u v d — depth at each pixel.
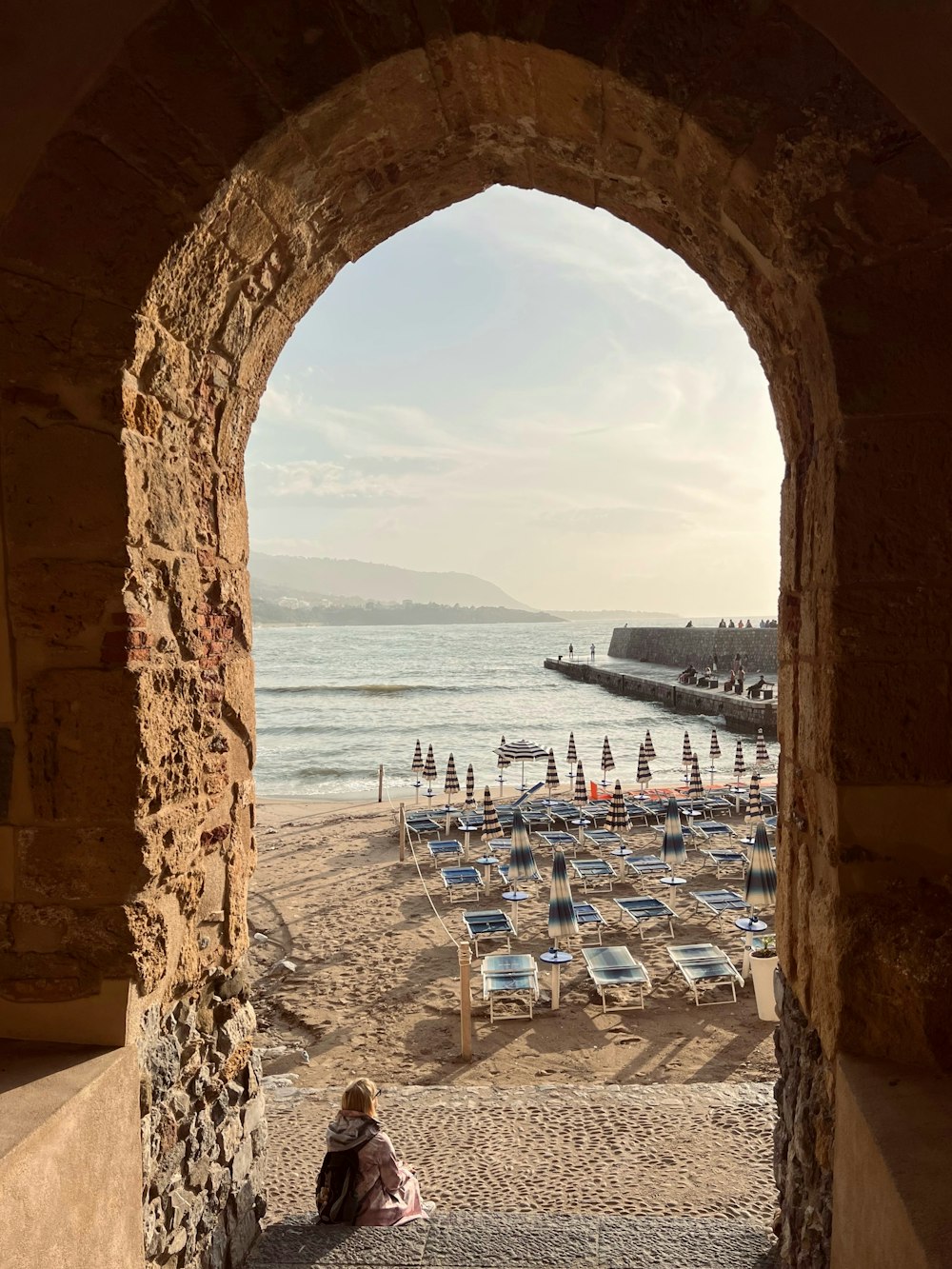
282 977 10.57
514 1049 8.49
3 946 2.74
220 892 3.46
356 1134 4.08
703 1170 4.90
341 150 2.98
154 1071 2.88
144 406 2.80
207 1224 3.28
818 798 2.79
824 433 2.67
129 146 2.61
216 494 3.43
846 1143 2.45
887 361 2.49
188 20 2.59
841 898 2.57
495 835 17.70
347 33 2.60
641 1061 8.17
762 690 39.41
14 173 2.62
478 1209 4.55
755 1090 6.06
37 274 2.63
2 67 2.60
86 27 2.59
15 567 2.68
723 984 9.95
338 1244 3.71
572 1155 5.15
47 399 2.65
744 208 2.74
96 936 2.72
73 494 2.66
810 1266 2.96
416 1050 8.55
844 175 2.47
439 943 11.55
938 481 2.48
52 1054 2.64
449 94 2.90
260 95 2.61
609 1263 3.48
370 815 20.67
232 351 3.36
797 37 2.46
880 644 2.52
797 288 2.69
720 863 14.68
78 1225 2.35
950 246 2.45
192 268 2.83
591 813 18.28
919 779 2.53
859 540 2.52
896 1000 2.52
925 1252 1.74
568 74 2.67
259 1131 3.87
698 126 2.54
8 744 2.72
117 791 2.71
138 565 2.77
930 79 2.41
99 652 2.69
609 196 3.52
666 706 47.44
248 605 3.78
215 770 3.39
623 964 9.45
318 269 3.64
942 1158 2.06
